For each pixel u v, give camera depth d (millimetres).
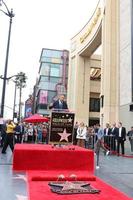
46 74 60906
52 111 10039
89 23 38906
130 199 5863
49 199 5520
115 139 17938
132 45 22766
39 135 27719
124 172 10055
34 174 8422
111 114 26156
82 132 18469
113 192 6449
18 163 9180
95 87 48562
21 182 7414
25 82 48750
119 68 25875
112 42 27031
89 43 39344
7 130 15070
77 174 8633
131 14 23344
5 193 6211
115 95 26391
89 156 9648
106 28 27688
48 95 60156
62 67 61750
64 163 9438
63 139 10094
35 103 69562
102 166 11508
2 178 7887
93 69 48344
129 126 22922
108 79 26641
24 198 5801
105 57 27453
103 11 29641
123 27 25297
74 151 9547
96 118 48219
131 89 22656
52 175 8039
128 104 23344
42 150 9344
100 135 13102
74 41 46469
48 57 61656
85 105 43562
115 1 27656
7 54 20125
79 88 43656
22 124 24312
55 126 10062
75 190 6152
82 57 44594
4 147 15148
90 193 6125
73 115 10156
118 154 17234
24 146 10406
